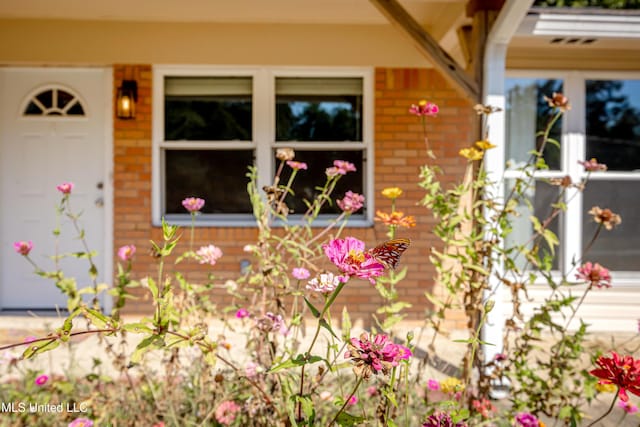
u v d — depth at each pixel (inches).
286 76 225.8
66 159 225.0
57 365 154.3
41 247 224.4
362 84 226.7
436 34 216.4
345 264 51.9
